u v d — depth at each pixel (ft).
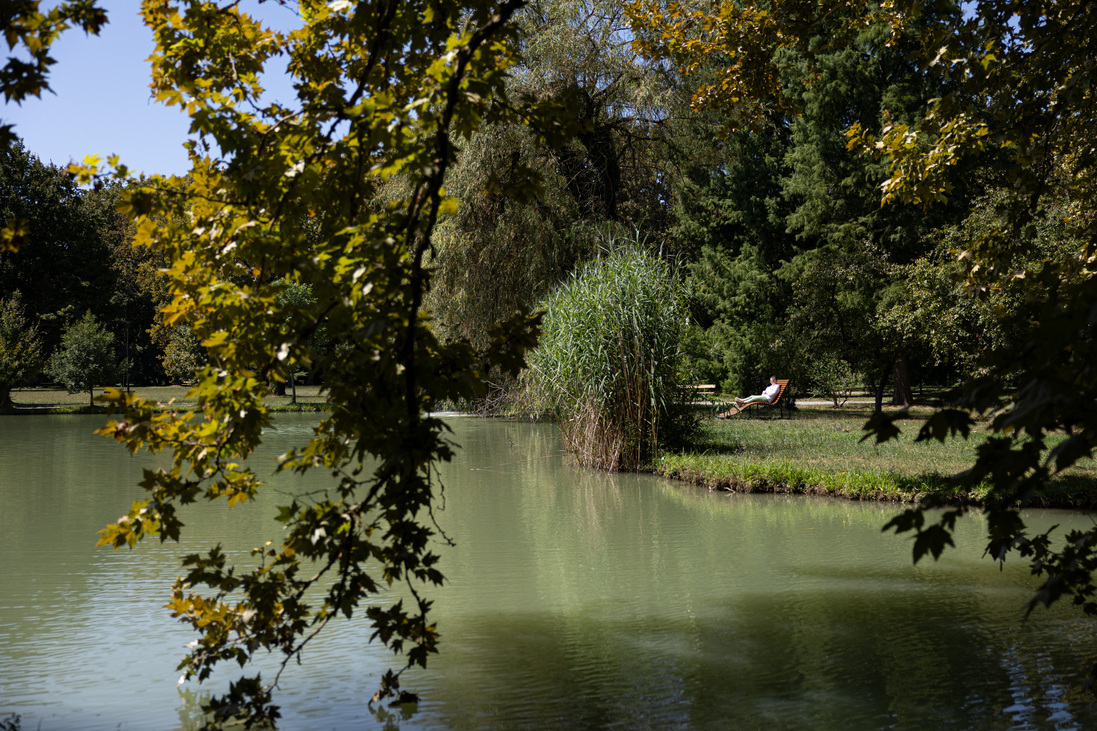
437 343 10.77
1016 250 21.93
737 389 100.32
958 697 14.85
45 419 101.55
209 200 11.88
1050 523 29.55
